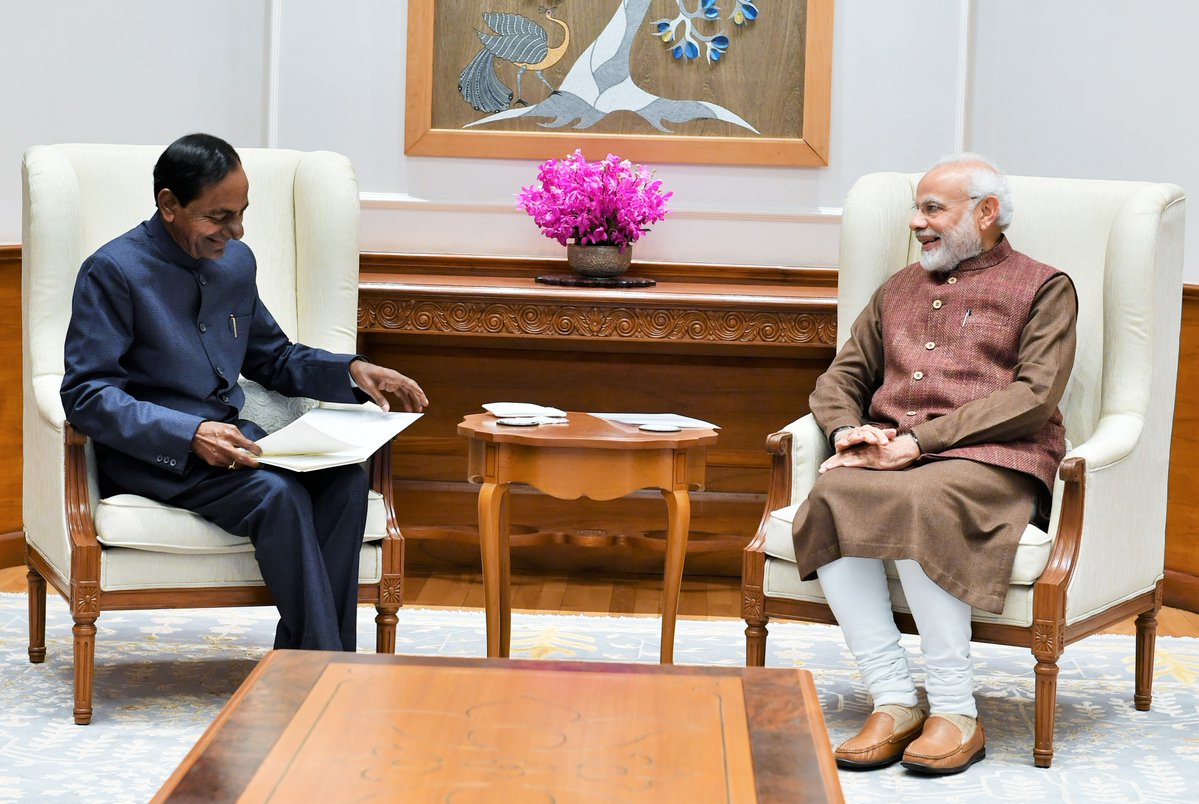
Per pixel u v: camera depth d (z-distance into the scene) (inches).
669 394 176.7
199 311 125.0
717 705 77.1
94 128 175.6
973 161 127.2
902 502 112.5
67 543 116.6
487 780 65.9
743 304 161.6
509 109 180.9
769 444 124.9
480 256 181.8
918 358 126.6
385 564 123.5
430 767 67.4
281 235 142.1
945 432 119.1
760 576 121.9
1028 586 113.0
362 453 118.1
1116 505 119.8
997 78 176.7
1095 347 131.0
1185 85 164.1
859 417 127.4
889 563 118.0
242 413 132.3
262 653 141.0
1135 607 125.9
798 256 181.3
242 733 71.2
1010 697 133.3
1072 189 134.8
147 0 175.8
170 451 115.3
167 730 116.8
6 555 175.2
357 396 130.3
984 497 114.9
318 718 73.6
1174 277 129.2
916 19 177.2
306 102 181.2
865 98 178.7
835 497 115.2
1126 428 122.4
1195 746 119.6
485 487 123.5
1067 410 131.6
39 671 132.5
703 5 178.2
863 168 179.8
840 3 177.8
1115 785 109.3
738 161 179.5
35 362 128.4
